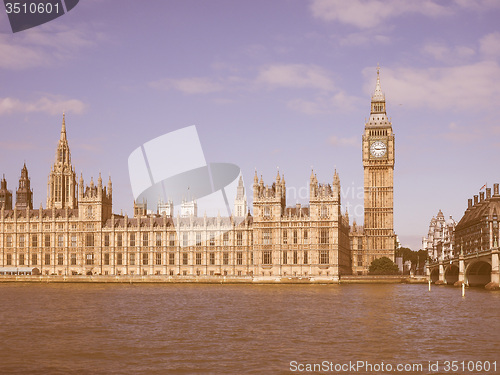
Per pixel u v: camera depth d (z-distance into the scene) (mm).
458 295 164000
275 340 85625
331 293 173625
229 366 70438
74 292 178500
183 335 89750
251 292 179500
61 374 67312
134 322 103562
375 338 87062
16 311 120438
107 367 70125
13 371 68562
